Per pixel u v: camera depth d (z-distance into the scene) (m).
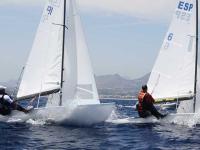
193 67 25.14
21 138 17.84
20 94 24.27
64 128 21.05
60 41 23.55
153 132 20.59
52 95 23.64
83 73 23.03
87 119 21.77
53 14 23.91
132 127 22.33
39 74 23.88
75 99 22.83
